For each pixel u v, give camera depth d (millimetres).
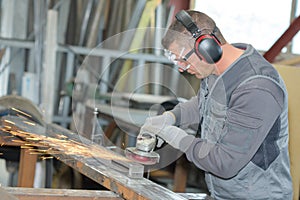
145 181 1779
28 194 1693
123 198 1725
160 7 4938
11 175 2992
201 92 2100
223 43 1985
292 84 3010
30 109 3021
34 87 4508
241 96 1912
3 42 4434
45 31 4500
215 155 1924
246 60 1971
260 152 1996
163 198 1624
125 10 4961
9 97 3051
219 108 1977
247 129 1890
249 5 5090
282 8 5078
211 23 1937
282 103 1937
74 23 4926
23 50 4699
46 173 3002
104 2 4977
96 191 1776
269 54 4324
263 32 5102
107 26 4996
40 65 4543
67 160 1998
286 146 2057
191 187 4039
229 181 2047
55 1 4836
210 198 1839
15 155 2805
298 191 2975
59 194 1714
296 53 4848
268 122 1892
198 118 2119
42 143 2197
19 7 4734
